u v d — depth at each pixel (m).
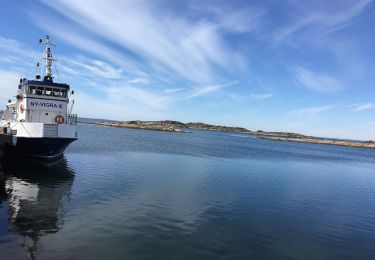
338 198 30.66
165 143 85.50
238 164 50.28
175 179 32.31
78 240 15.27
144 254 14.33
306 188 34.44
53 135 32.19
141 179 30.80
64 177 28.97
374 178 50.19
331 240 18.48
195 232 17.62
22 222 17.14
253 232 18.52
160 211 20.91
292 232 19.23
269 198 27.59
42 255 13.51
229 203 24.59
